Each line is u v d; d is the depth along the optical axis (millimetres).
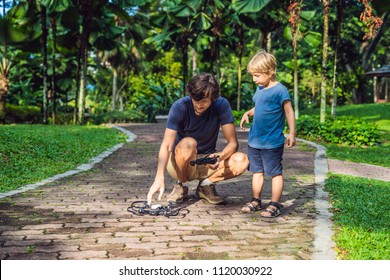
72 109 22703
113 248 3375
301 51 27859
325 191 5625
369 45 28844
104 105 37344
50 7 14906
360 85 29297
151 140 11492
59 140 9961
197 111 4305
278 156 4371
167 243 3512
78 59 18094
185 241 3570
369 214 4422
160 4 30031
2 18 15680
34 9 16516
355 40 27828
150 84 26891
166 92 24781
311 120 13289
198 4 17828
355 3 23656
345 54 26984
